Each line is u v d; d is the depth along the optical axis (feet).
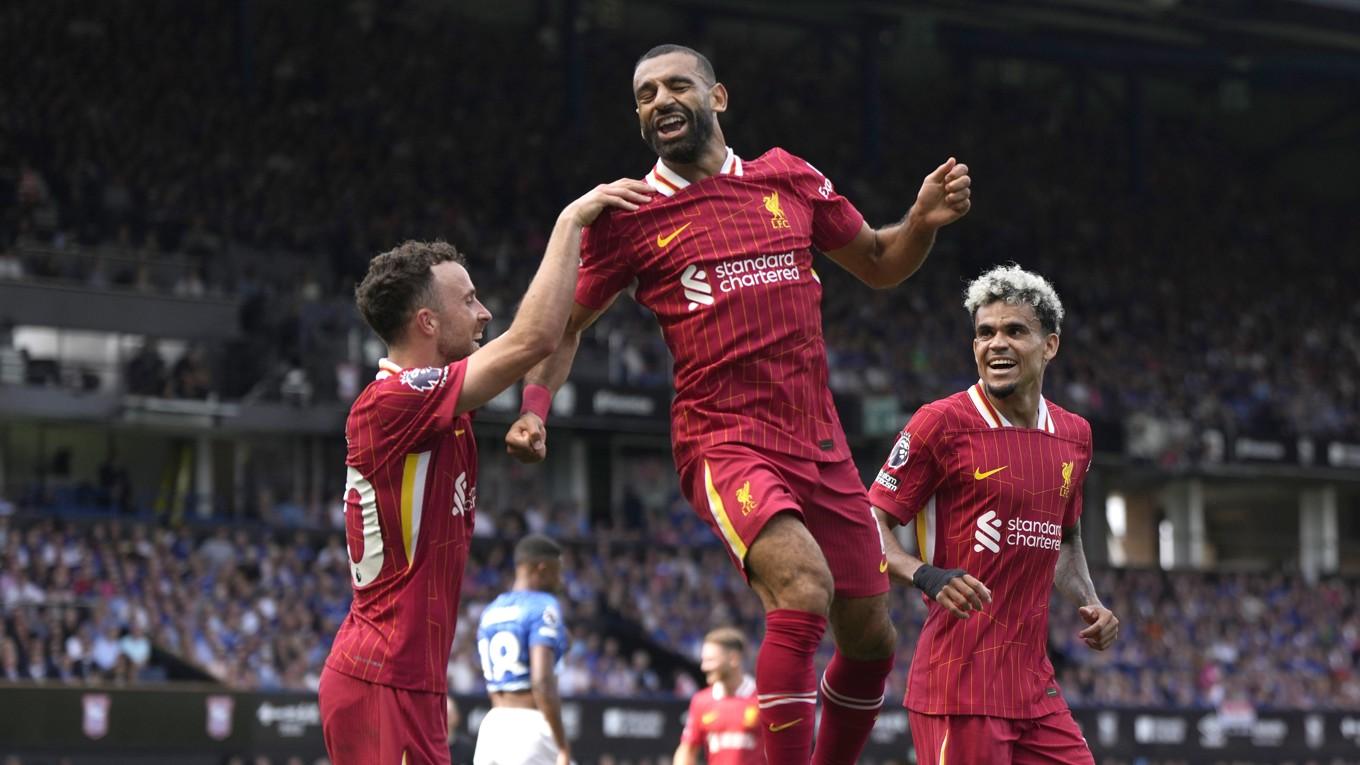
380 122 131.13
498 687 32.32
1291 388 147.54
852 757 22.13
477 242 123.85
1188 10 151.43
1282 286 163.53
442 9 149.59
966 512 23.15
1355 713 101.81
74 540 83.92
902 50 169.89
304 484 110.63
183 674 75.51
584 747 77.36
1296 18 153.07
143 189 112.98
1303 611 126.82
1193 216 168.25
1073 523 24.29
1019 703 22.97
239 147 121.19
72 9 122.31
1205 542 152.46
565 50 143.33
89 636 74.64
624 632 93.25
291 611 83.92
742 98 154.20
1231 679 109.70
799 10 164.25
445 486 19.77
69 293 101.71
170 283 107.86
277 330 106.63
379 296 20.16
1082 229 159.02
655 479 123.24
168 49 125.18
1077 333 143.02
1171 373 142.72
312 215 118.83
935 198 21.17
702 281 20.06
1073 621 110.32
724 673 38.06
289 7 137.39
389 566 19.61
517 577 32.94
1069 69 178.29
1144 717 93.91
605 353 114.73
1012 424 23.44
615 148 143.02
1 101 112.16
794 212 20.66
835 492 20.47
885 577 21.06
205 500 105.29
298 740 71.51
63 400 98.89
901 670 92.27
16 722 65.98
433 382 19.42
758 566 19.70
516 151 136.15
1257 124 183.11
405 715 19.44
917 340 132.87
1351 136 182.09
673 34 160.86
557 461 119.96
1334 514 149.59
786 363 20.12
